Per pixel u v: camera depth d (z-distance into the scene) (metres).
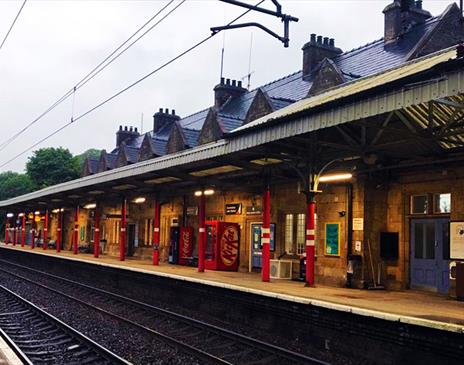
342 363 8.92
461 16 13.51
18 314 14.09
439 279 12.40
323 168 12.97
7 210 45.44
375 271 13.53
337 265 14.35
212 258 18.84
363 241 13.52
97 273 22.09
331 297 10.83
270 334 11.22
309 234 12.93
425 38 15.41
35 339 10.98
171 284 15.51
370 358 8.85
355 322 9.12
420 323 7.89
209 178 17.31
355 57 19.34
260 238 18.06
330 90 14.83
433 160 11.81
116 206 30.69
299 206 16.22
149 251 26.05
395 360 8.41
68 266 25.67
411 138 10.53
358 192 13.81
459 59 6.62
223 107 27.70
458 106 8.45
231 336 10.69
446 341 7.61
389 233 13.53
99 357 9.28
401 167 12.77
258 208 18.17
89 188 23.58
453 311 9.09
